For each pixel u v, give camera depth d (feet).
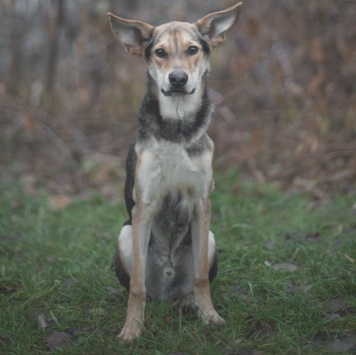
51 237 34.53
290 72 43.29
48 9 51.03
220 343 21.58
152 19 50.78
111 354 21.17
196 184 22.86
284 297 23.57
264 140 43.27
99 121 48.52
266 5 43.62
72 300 25.41
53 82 51.34
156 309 23.59
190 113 22.77
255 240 32.09
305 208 36.14
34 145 47.62
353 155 41.22
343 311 22.99
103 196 39.88
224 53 47.80
